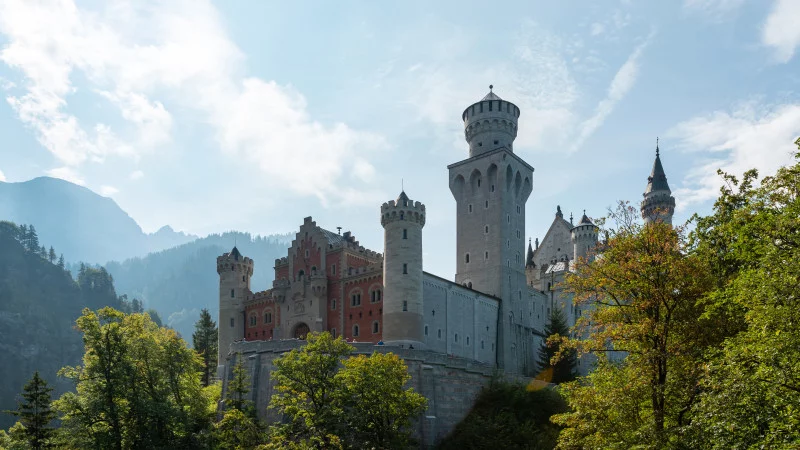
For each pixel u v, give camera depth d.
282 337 97.19
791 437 22.17
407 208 83.25
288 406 52.97
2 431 66.00
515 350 103.75
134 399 57.09
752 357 24.28
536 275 127.81
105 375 58.34
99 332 59.31
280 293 98.00
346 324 90.56
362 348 64.69
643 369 31.78
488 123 112.50
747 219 30.47
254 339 102.38
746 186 36.94
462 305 94.25
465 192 112.19
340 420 50.06
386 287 82.31
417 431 60.53
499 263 104.94
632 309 34.06
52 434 58.88
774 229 26.97
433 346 85.50
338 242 94.50
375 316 87.12
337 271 93.75
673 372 31.67
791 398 22.28
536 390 68.25
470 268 108.50
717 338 32.25
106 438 55.75
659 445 27.39
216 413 68.06
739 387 23.31
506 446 57.84
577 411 33.50
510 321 104.12
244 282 106.88
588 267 37.28
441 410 63.38
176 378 63.12
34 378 61.06
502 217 106.50
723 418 23.55
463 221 111.50
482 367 70.75
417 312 81.38
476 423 62.00
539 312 115.50
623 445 30.11
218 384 85.31
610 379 35.62
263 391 66.56
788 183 28.39
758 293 25.19
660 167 128.38
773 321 24.11
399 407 52.06
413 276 82.00
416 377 63.16
